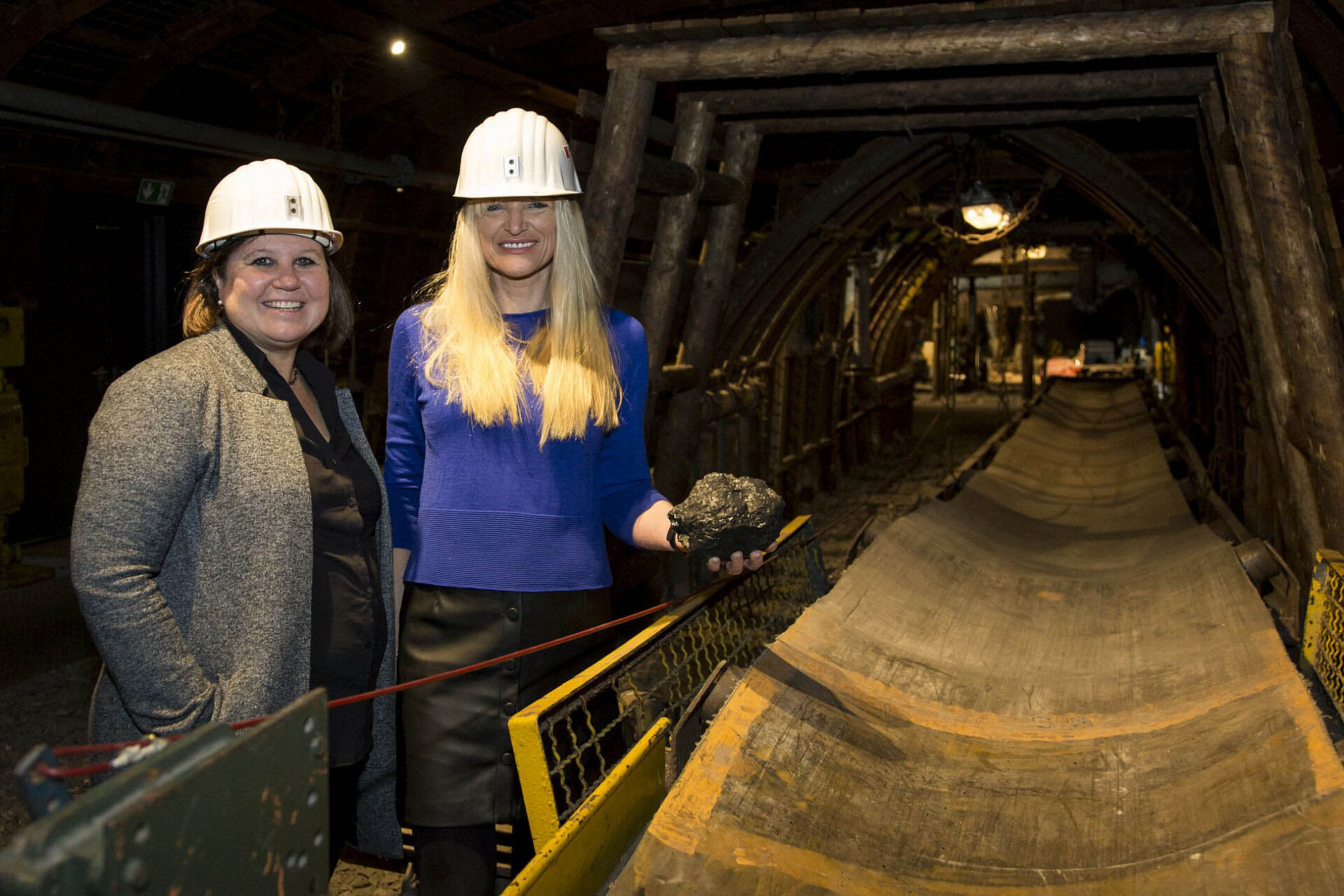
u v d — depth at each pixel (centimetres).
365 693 187
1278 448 396
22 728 422
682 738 218
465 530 203
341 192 580
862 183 638
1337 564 293
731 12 472
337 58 496
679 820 183
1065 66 461
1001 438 941
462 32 494
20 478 660
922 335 1766
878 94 488
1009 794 221
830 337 1096
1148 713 265
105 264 744
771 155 758
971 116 547
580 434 204
